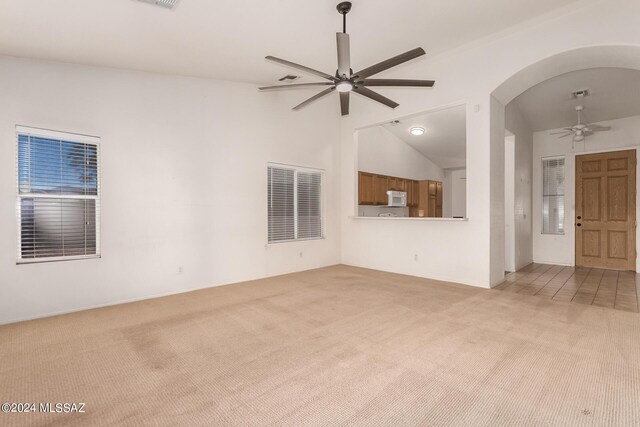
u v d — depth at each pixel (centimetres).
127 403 189
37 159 341
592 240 614
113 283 386
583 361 233
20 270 329
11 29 273
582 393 193
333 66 443
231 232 492
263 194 531
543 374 216
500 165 473
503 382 207
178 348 263
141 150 407
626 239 578
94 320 330
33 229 341
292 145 574
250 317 337
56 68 348
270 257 541
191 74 438
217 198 477
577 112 570
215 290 451
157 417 176
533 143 685
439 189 916
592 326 301
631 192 573
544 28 379
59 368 231
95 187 378
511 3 333
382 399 190
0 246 319
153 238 417
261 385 207
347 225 654
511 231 572
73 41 304
